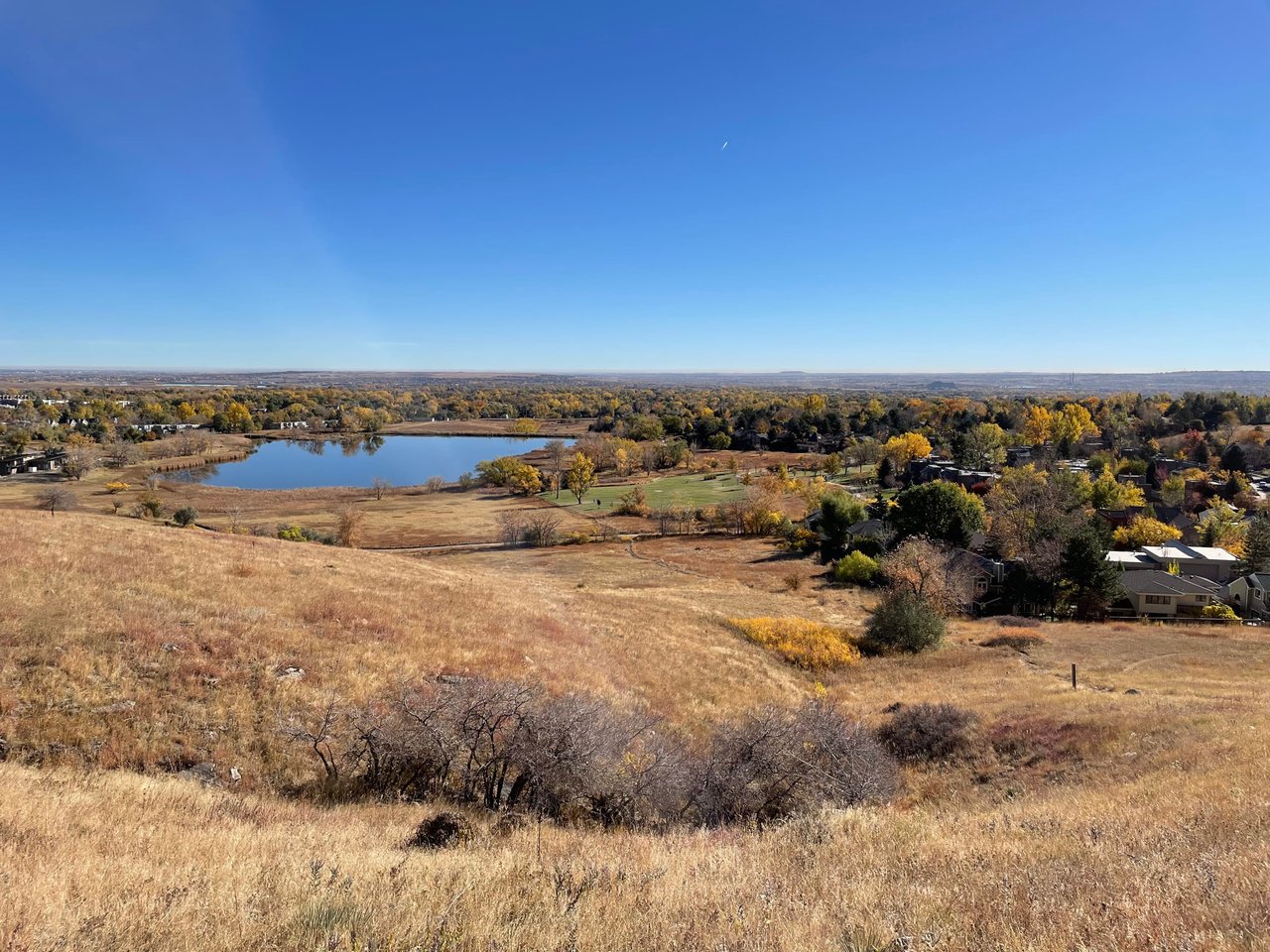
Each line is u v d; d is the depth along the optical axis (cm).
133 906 514
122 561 2291
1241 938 432
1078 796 1208
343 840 867
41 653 1470
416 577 3183
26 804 838
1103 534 5975
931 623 3403
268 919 495
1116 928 452
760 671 2762
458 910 527
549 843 934
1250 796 906
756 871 694
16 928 466
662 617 3403
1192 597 4694
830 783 1303
